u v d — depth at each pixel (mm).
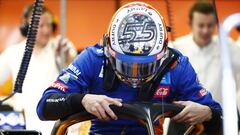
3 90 6285
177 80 3967
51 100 3723
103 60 3895
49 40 6426
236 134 2820
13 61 6254
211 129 3822
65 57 6371
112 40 3625
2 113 4520
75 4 8391
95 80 3918
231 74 2846
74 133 3918
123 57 3574
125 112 3477
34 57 6227
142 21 3627
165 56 3748
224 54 2887
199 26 6422
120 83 3842
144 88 3803
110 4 8375
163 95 3918
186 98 4004
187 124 3754
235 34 7203
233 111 2822
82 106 3594
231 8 8133
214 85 6352
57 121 3705
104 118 3520
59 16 8219
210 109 3760
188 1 8188
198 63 6398
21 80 3920
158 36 3615
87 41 8328
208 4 6438
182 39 6594
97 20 8367
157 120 3672
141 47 3576
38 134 3439
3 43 8250
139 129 3852
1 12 8195
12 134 3404
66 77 3887
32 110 5938
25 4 8266
